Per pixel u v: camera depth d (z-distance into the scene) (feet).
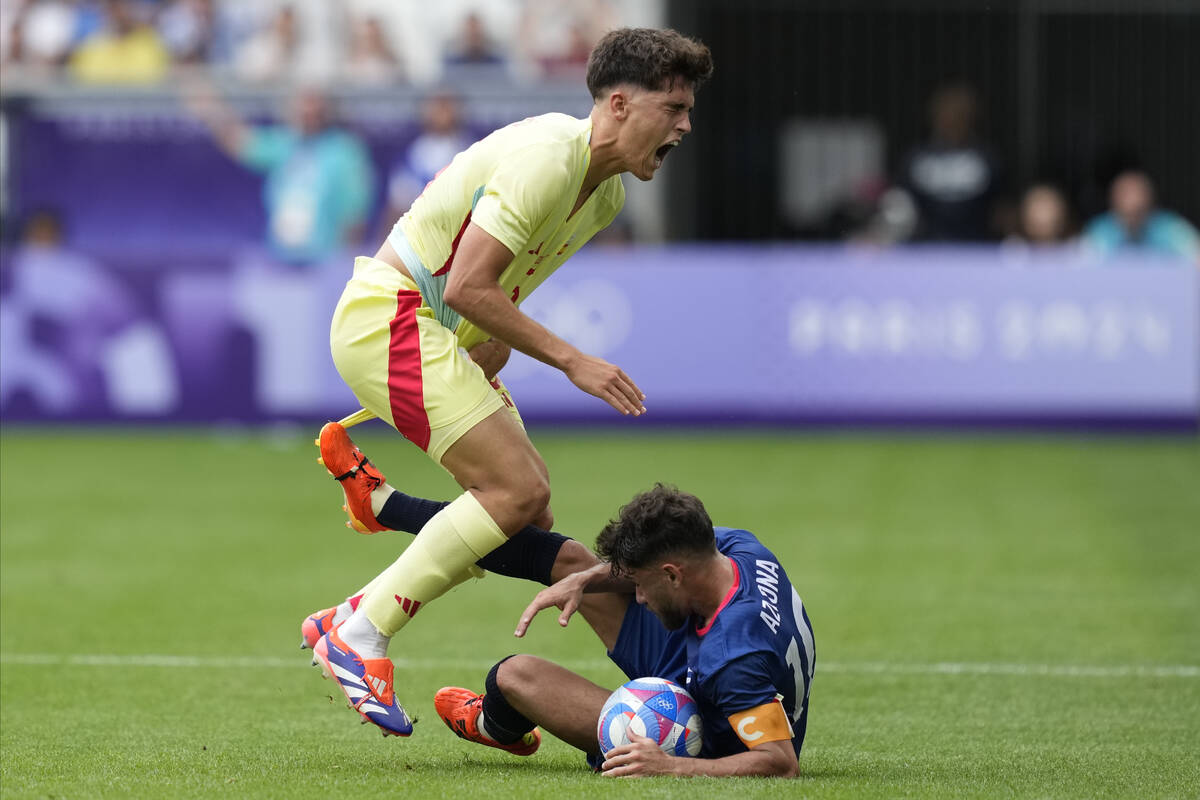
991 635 73.67
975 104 190.60
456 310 48.03
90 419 147.43
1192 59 189.88
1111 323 140.97
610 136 48.96
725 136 191.31
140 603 81.76
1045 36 192.03
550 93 184.24
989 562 91.81
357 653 49.08
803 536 99.71
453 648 72.13
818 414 144.05
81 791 45.68
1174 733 55.77
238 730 56.24
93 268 146.72
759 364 144.36
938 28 187.21
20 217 179.63
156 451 137.59
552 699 47.96
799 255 144.05
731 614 44.37
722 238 191.72
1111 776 48.55
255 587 86.12
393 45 186.70
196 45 188.65
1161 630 74.43
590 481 120.06
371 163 186.19
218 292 146.10
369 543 99.66
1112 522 104.58
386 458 132.05
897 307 143.02
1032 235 157.17
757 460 131.23
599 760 48.42
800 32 187.11
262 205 190.08
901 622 76.48
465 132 185.88
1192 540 98.32
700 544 44.19
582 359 47.91
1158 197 191.11
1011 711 59.52
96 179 190.19
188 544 98.89
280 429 146.51
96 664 68.03
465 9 185.78
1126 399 141.08
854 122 192.95
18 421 147.43
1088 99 192.24
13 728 56.34
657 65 48.11
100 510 111.04
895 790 45.57
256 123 187.01
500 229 47.55
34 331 147.02
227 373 146.51
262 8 187.73
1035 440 141.28
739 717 44.19
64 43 189.26
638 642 48.44
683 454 134.62
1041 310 141.69
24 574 89.51
